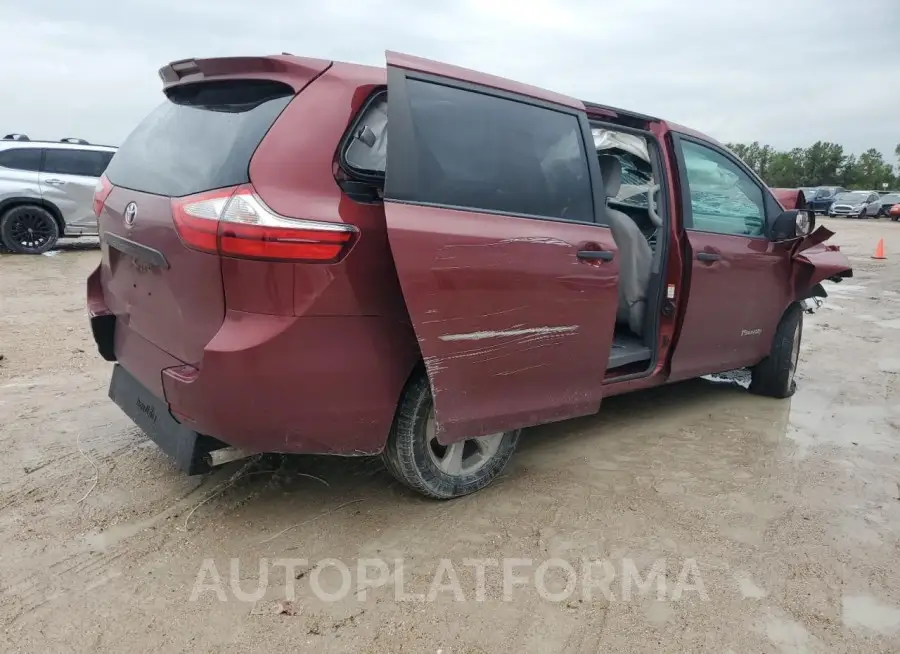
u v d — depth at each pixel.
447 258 2.58
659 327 3.94
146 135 3.04
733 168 4.45
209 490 3.07
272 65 2.56
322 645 2.15
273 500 3.02
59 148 11.09
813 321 8.00
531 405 3.05
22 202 10.76
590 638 2.24
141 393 2.95
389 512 2.96
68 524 2.75
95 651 2.08
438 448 3.02
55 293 7.75
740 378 5.41
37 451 3.42
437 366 2.64
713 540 2.87
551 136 3.15
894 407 4.79
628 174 4.90
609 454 3.75
